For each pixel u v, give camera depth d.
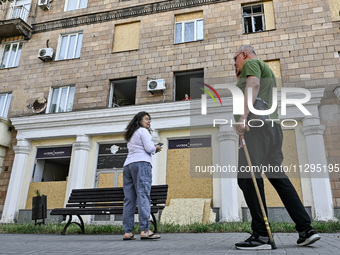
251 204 2.66
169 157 11.09
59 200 11.71
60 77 13.48
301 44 11.03
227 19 12.18
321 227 5.33
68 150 12.40
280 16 11.62
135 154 4.00
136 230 5.89
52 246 3.15
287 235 4.63
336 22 10.99
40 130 12.55
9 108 13.73
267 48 11.32
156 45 12.67
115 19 13.76
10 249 2.82
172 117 11.19
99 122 11.93
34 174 12.48
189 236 4.82
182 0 13.00
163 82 11.73
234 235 5.00
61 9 15.03
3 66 14.90
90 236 5.15
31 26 14.84
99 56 13.27
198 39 12.58
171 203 10.25
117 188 5.83
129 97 14.08
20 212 11.87
